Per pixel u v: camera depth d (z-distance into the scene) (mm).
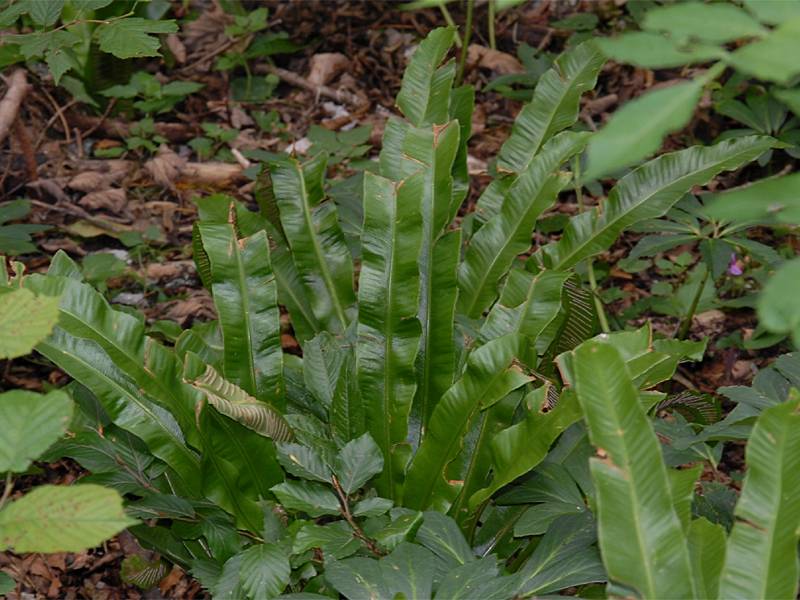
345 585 1693
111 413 1991
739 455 2979
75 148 4332
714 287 3352
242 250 2160
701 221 2986
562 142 2445
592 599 1968
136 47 2236
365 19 5195
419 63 2582
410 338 2125
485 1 5246
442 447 2061
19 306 1194
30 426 1149
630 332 1961
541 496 2053
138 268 3672
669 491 1440
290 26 5172
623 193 2406
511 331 2174
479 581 1686
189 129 4465
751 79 4289
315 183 2514
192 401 1989
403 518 1899
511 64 4840
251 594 1803
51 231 3797
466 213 4016
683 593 1409
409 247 2105
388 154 2508
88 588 2598
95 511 1098
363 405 2162
